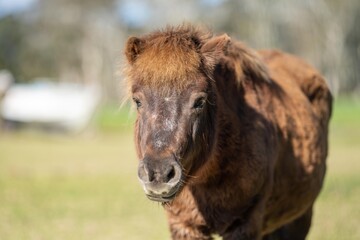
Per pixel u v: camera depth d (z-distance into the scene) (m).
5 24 117.62
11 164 34.75
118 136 61.56
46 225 17.73
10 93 66.38
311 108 11.87
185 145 8.10
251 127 9.51
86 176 29.94
